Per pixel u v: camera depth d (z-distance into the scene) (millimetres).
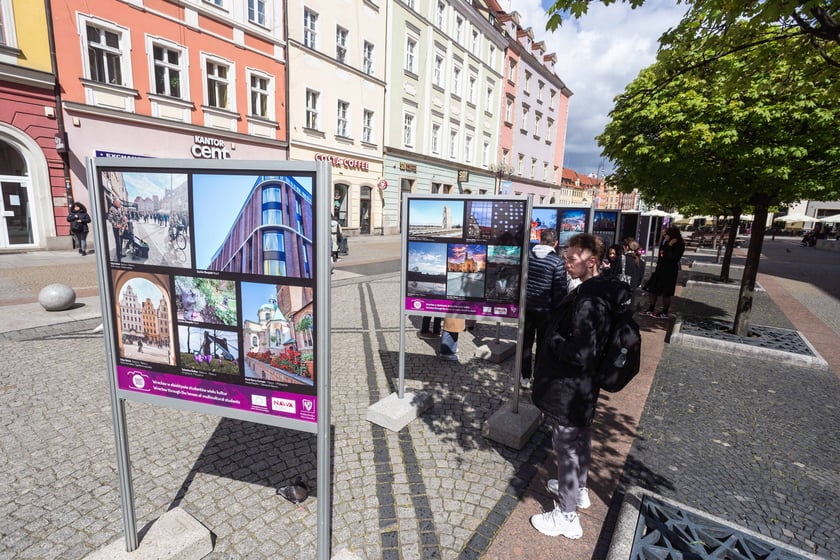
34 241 12875
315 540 2385
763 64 3729
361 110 22125
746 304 6379
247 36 16594
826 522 2643
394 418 3590
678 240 7961
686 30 3797
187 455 3133
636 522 2381
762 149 4875
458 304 3871
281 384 1928
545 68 38719
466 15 28656
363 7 21312
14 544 2285
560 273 4355
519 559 2287
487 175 33781
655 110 5512
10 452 3090
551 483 2852
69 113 12633
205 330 1974
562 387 2346
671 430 3725
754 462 3270
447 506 2689
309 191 1693
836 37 2553
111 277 2043
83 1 12414
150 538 2217
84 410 3713
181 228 1901
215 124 16047
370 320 7301
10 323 5945
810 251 29031
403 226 3928
